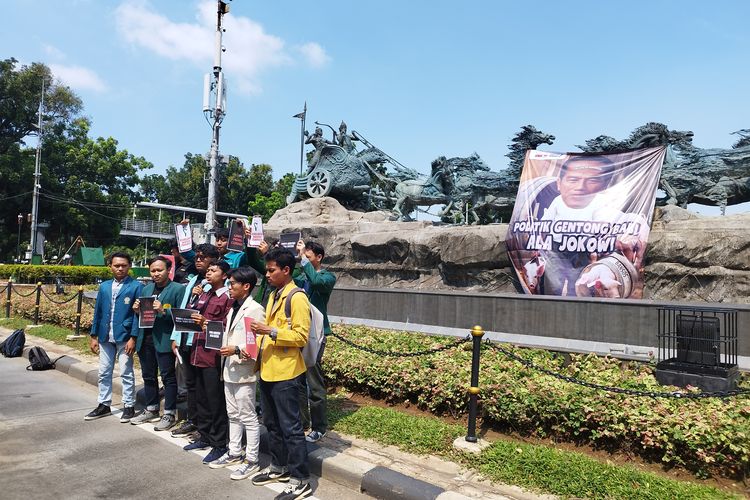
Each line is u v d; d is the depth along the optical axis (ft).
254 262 20.21
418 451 16.15
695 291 33.19
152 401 20.33
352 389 23.07
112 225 141.49
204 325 16.20
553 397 17.38
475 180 54.13
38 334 39.22
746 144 42.01
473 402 16.61
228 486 14.52
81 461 16.17
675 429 15.05
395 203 60.44
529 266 37.99
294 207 58.65
